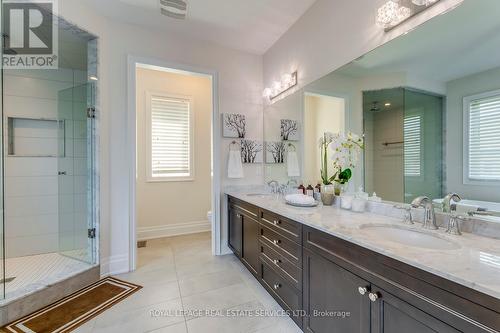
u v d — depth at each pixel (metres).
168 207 3.74
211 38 2.74
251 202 2.24
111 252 2.40
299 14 2.31
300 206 1.88
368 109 1.66
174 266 2.57
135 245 2.50
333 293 1.23
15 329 1.56
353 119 1.79
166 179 3.71
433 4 1.25
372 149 1.65
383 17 1.43
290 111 2.55
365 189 1.71
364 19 1.65
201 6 2.17
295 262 1.56
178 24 2.46
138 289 2.07
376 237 1.08
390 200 1.53
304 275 1.47
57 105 2.66
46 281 1.92
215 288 2.09
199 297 1.95
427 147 1.32
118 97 2.43
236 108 2.98
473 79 1.12
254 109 3.09
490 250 0.90
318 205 1.95
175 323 1.62
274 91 2.80
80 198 2.49
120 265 2.42
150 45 2.54
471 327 0.67
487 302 0.63
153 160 3.66
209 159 4.04
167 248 3.14
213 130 2.86
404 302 0.86
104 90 2.35
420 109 1.35
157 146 3.69
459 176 1.17
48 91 2.68
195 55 2.75
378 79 1.58
